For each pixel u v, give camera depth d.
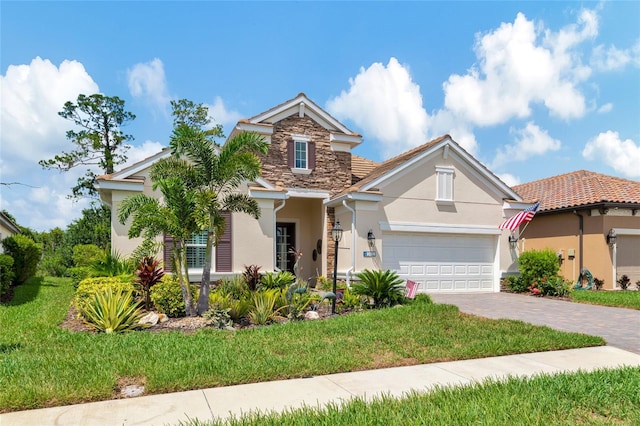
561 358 7.08
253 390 5.46
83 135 29.39
